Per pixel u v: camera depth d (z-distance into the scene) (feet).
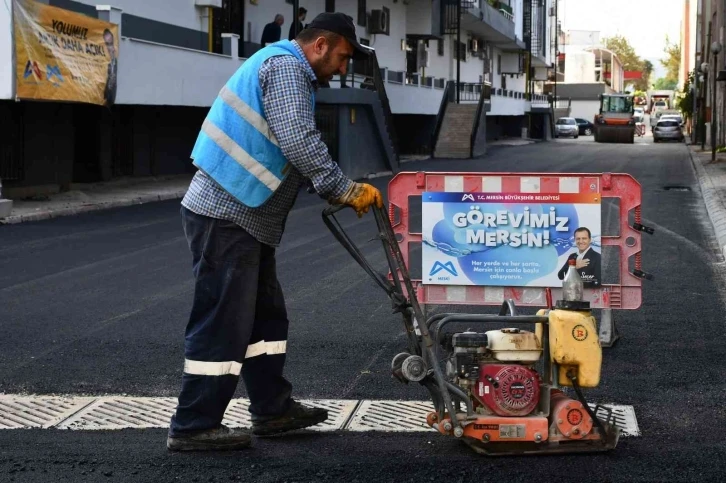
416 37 143.74
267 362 15.87
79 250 40.70
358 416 17.39
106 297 29.96
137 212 57.36
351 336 24.57
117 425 16.81
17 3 48.78
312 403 18.30
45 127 63.62
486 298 23.13
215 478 13.94
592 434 15.05
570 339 14.53
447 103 140.77
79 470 14.30
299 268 35.94
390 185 23.26
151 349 23.09
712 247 42.04
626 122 191.52
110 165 72.74
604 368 21.20
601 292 23.04
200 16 80.69
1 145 59.31
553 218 22.68
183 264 36.76
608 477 13.96
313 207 60.34
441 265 23.12
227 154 14.61
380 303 29.01
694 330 25.20
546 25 255.91
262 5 94.58
